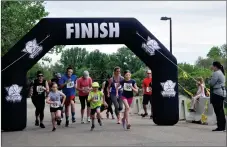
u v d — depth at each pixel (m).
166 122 14.78
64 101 13.88
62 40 13.98
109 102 17.56
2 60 13.63
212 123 15.00
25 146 10.44
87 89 15.88
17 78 13.68
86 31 13.96
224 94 12.95
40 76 14.70
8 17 30.98
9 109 13.64
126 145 10.34
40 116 14.63
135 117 18.88
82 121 15.95
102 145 10.39
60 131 13.40
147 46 14.51
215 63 13.15
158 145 10.31
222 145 10.29
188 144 10.45
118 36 14.24
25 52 13.70
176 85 14.84
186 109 16.77
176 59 14.85
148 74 18.19
